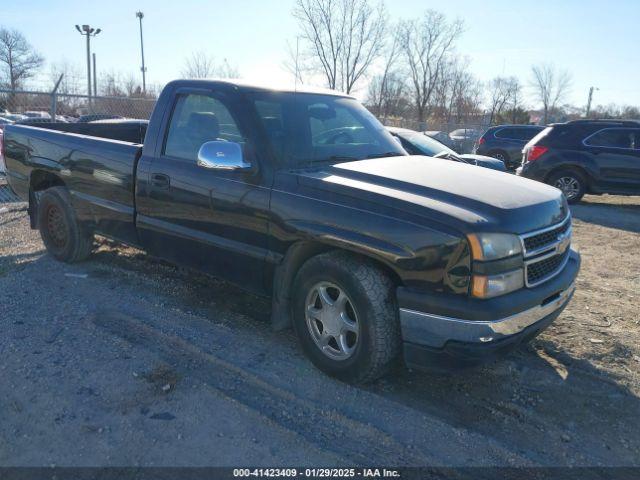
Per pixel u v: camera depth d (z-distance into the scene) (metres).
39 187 5.99
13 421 3.06
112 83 28.05
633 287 5.84
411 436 3.07
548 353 4.12
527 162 11.98
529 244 3.21
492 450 2.97
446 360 3.10
